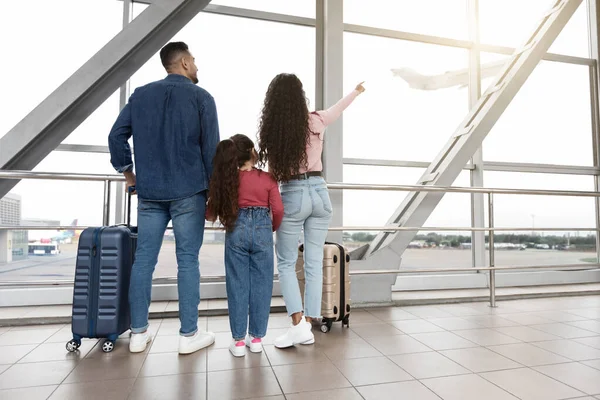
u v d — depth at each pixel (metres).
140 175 1.63
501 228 2.69
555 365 1.50
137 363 1.50
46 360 1.54
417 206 2.72
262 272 1.62
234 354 1.59
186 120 1.62
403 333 1.95
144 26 2.27
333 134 2.80
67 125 2.28
